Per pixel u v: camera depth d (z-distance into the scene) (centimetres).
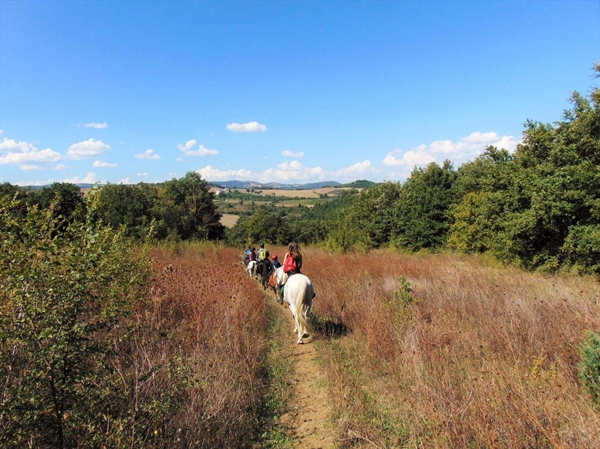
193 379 445
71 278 268
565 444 306
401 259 1764
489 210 1669
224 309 747
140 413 334
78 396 283
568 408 368
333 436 433
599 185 1195
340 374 579
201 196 5581
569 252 1238
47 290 265
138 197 3181
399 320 709
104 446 280
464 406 392
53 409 271
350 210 3831
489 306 747
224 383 483
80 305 280
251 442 429
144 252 774
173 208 4584
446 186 2755
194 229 5206
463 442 352
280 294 1110
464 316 712
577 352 502
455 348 563
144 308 645
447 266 1470
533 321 618
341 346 725
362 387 547
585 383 433
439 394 429
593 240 1140
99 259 305
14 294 259
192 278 947
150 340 525
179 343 583
